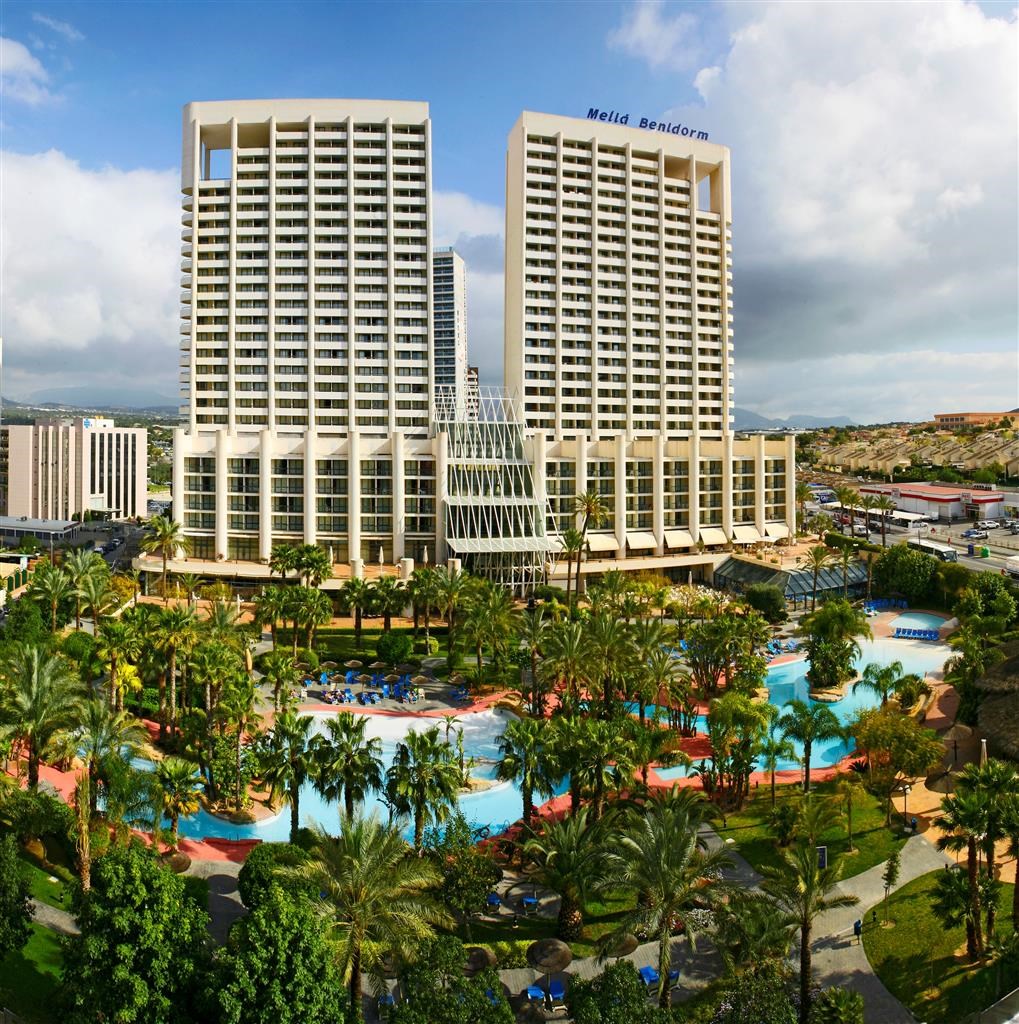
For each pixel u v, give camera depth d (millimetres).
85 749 49469
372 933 36375
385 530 133000
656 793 59031
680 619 95875
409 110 161875
